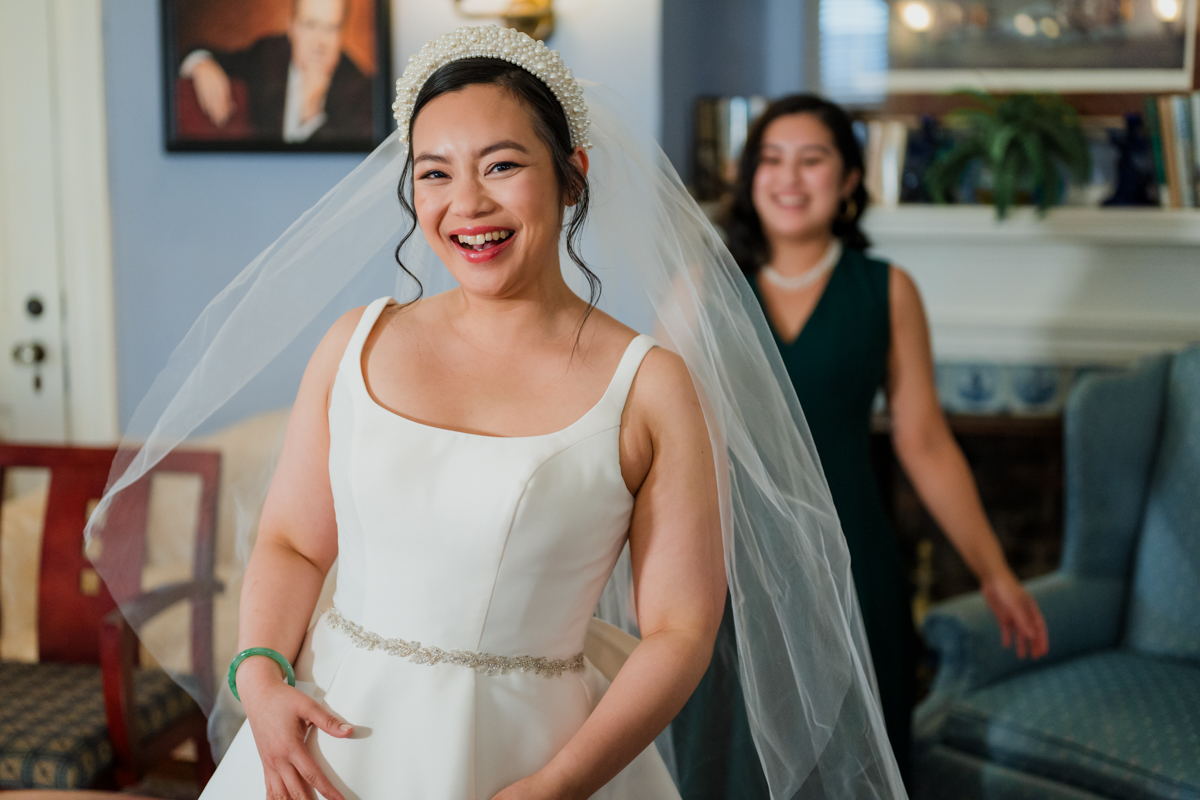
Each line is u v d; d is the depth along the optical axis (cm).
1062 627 243
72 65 307
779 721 134
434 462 108
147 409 146
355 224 135
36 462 241
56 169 313
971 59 328
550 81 109
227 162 305
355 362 116
